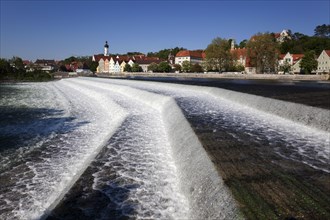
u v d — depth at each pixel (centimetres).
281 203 667
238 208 636
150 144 1251
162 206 741
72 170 1077
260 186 752
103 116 2230
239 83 4562
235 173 830
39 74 10575
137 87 3906
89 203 741
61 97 3844
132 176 907
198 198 759
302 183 784
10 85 6956
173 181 888
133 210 715
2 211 774
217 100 2416
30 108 2800
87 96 3775
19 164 1159
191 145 1124
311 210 642
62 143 1463
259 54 8750
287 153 1048
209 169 862
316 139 1240
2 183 966
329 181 801
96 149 1227
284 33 14812
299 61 9806
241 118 1650
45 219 672
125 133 1419
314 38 13075
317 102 1869
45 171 1070
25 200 838
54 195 870
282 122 1555
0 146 1434
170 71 12256
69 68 15850
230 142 1159
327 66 9388
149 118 1841
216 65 9906
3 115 2380
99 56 16475
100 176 900
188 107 2012
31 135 1650
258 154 1023
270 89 3022
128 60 14562
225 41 9831
